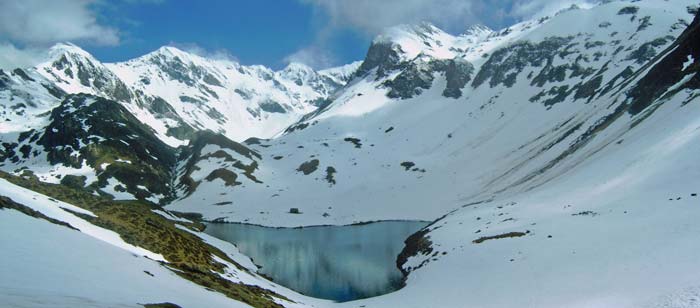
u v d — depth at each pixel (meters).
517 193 123.06
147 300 21.56
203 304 26.92
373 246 117.12
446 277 63.88
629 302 32.97
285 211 176.75
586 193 81.31
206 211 179.62
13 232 26.02
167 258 48.19
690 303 28.09
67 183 180.62
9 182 53.09
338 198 190.50
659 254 42.38
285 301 56.47
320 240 128.75
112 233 47.16
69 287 19.02
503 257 62.38
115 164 198.50
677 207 55.09
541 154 156.75
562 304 38.41
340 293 76.75
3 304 14.34
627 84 153.12
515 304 43.22
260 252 111.00
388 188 196.50
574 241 58.06
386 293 74.19
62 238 29.75
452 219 108.69
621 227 56.25
